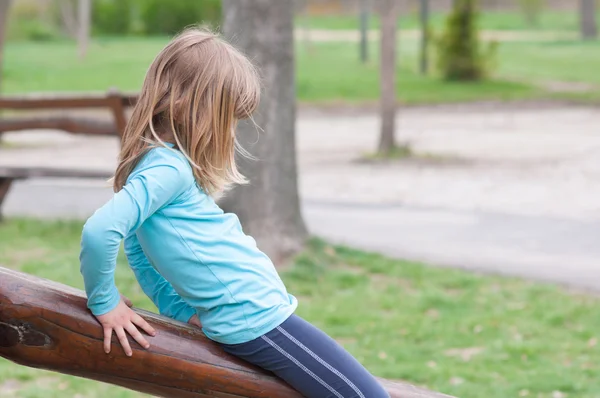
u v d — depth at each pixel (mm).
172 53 2135
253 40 7992
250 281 2125
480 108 25672
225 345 2186
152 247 2098
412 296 7559
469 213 11359
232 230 2178
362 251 8930
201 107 2090
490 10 61812
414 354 6133
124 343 2078
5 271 2062
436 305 7332
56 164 15898
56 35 44781
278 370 2148
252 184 8234
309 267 8172
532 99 27047
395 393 2436
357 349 6191
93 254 1905
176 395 2203
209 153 2121
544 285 7852
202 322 2172
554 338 6539
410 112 25172
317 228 10398
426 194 12883
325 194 12992
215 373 2174
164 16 46031
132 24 46062
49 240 9188
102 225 1897
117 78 30656
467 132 20688
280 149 8336
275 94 8188
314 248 8562
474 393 5367
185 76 2102
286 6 8078
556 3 63969
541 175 14414
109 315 2064
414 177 14539
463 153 17297
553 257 8953
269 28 8008
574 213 11242
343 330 6602
